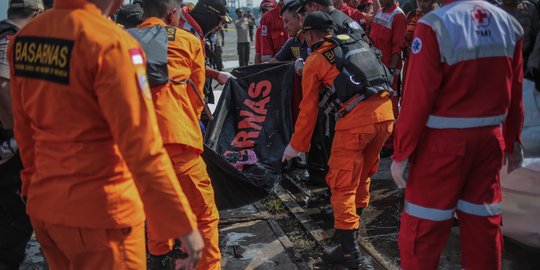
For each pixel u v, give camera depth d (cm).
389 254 376
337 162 338
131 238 196
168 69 279
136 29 277
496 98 238
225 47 2345
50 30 182
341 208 338
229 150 436
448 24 230
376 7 714
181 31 296
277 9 657
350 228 339
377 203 471
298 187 515
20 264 341
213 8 386
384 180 528
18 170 296
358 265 344
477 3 240
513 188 339
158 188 175
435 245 250
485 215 248
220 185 391
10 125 280
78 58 172
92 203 184
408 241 254
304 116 337
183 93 289
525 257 362
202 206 297
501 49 236
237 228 427
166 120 276
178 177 285
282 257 375
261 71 447
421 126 238
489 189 248
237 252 383
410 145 241
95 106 179
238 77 450
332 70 326
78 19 178
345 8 653
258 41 685
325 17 340
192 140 287
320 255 378
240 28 1509
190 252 180
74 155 182
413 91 237
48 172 187
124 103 171
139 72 177
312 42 346
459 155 235
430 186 244
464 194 250
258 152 434
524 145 347
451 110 236
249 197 402
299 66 431
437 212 244
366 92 324
